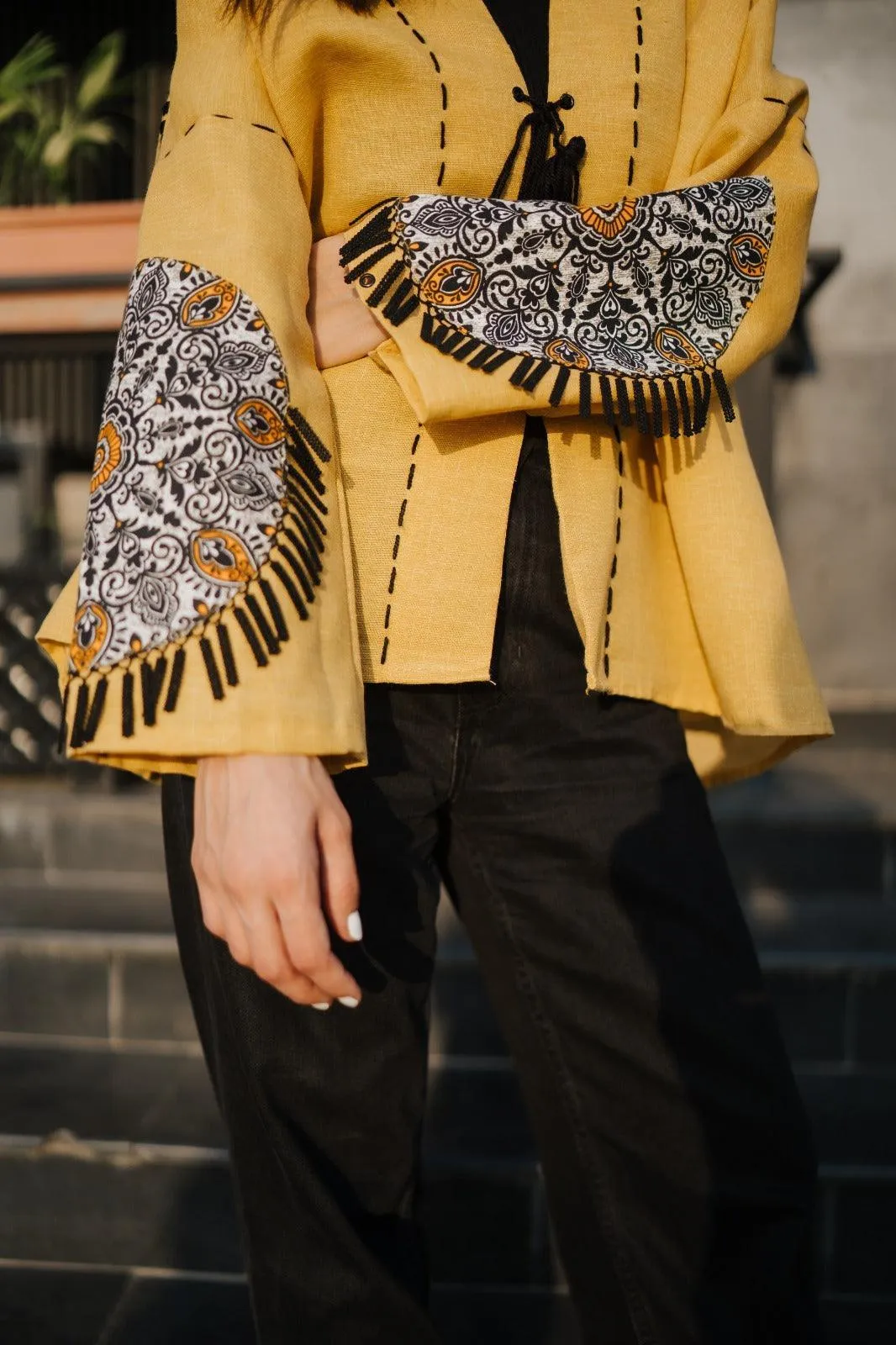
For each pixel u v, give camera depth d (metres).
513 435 0.66
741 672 0.72
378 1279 0.63
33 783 2.44
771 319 0.68
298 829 0.50
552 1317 1.27
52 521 2.87
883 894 1.99
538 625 0.67
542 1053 0.73
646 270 0.63
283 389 0.55
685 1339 0.68
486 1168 1.33
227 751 0.49
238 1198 0.65
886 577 2.99
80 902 1.96
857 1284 1.33
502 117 0.63
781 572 0.74
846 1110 1.49
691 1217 0.67
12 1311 1.27
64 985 1.72
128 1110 1.48
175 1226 1.36
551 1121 0.74
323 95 0.62
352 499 0.63
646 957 0.67
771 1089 0.66
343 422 0.64
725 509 0.74
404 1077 0.67
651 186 0.67
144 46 3.06
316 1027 0.64
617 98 0.65
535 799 0.68
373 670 0.63
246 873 0.49
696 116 0.69
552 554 0.67
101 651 0.51
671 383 0.62
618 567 0.70
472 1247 1.34
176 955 1.70
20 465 2.87
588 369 0.60
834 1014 1.64
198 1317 1.26
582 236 0.61
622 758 0.69
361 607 0.63
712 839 0.71
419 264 0.60
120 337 0.57
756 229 0.66
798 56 2.90
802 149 0.71
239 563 0.51
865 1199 1.33
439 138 0.63
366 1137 0.66
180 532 0.51
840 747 2.61
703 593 0.73
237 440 0.53
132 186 3.12
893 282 2.92
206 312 0.55
